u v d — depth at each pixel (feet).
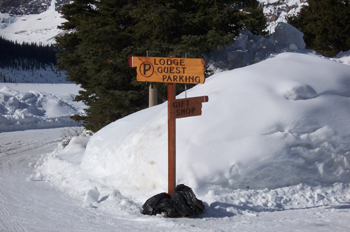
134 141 23.82
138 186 20.95
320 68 24.99
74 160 31.01
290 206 17.78
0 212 18.06
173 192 16.48
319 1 90.63
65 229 14.89
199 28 41.73
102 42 42.60
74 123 82.53
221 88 23.94
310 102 21.70
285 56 27.89
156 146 21.34
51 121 78.95
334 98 22.24
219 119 21.20
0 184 25.76
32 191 23.25
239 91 22.82
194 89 26.61
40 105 89.71
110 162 24.80
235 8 44.37
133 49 40.11
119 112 44.55
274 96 21.95
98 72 44.57
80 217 16.83
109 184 22.50
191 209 16.01
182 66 17.58
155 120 24.54
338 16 78.89
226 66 48.65
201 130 20.77
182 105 17.63
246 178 18.72
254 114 21.08
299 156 19.53
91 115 54.24
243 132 20.26
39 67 510.58
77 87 191.62
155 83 40.37
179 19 40.32
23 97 88.74
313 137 20.02
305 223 14.49
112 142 27.14
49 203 19.92
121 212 17.37
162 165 19.89
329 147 19.94
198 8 41.88
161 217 16.11
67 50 62.64
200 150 19.69
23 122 74.79
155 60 17.58
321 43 84.33
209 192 17.94
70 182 25.13
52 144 51.85
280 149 19.39
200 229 14.14
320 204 17.93
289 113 20.80
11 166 34.55
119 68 43.83
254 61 47.03
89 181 23.59
